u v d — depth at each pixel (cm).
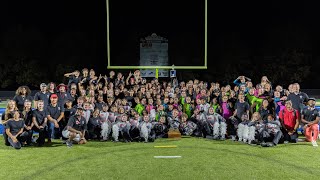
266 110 682
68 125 635
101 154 568
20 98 675
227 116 730
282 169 482
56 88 751
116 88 820
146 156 555
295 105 692
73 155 561
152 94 825
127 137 667
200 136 722
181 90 845
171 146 627
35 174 462
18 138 614
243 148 611
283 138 648
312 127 643
